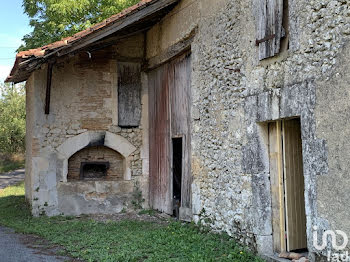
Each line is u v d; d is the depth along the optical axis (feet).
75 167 29.81
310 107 14.28
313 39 14.32
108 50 30.35
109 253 17.70
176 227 23.00
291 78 15.29
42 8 41.55
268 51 16.40
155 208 29.43
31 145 29.07
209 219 21.01
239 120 18.60
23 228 23.66
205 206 21.62
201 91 22.21
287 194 16.88
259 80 17.13
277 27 15.96
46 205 28.09
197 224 21.99
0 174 66.80
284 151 16.97
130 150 30.55
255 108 17.35
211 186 21.04
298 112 14.84
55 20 39.70
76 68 29.55
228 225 19.34
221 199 20.06
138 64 31.14
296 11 15.06
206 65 21.71
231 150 19.24
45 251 18.54
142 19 26.94
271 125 17.31
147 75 31.24
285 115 15.52
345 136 12.97
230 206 19.24
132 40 30.99
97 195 29.53
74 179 29.71
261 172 17.25
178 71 26.03
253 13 17.61
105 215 28.99
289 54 15.40
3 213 29.43
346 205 12.87
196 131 22.68
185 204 24.48
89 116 29.66
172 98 26.86
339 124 13.19
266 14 16.66
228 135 19.52
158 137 29.19
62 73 29.09
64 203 28.60
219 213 20.24
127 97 30.71
